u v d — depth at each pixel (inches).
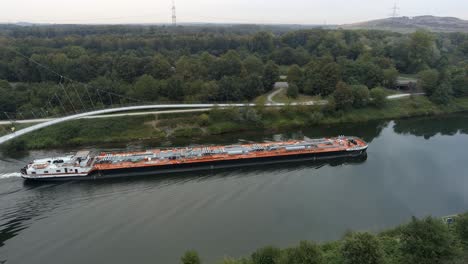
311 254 2285.9
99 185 4232.3
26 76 7440.9
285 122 6515.8
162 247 2987.2
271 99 7288.4
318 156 5022.1
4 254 2930.6
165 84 6909.5
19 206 3705.7
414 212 3545.8
